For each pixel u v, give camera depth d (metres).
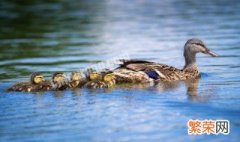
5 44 27.28
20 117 14.94
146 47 25.00
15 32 30.67
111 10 37.31
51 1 41.41
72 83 17.38
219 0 40.28
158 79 18.20
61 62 22.38
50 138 13.51
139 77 17.98
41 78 17.30
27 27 32.06
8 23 33.44
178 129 13.80
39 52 24.81
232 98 15.99
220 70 20.03
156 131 13.71
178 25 30.69
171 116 14.62
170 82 18.23
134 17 34.12
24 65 22.02
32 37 28.95
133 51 24.19
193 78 18.75
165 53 23.64
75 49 25.16
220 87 17.38
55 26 31.97
